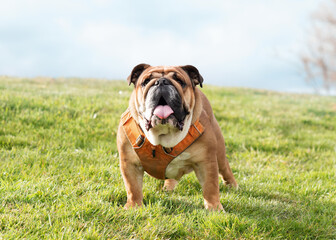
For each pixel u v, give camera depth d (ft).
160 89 9.71
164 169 11.85
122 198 12.68
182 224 10.20
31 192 11.67
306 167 20.90
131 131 11.32
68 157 17.33
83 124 23.76
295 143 25.89
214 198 11.55
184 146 11.13
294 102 49.34
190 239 9.71
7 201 11.02
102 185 13.47
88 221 9.85
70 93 33.50
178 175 12.46
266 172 18.52
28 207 10.42
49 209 10.70
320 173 18.63
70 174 14.61
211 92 49.80
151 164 11.63
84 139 20.86
